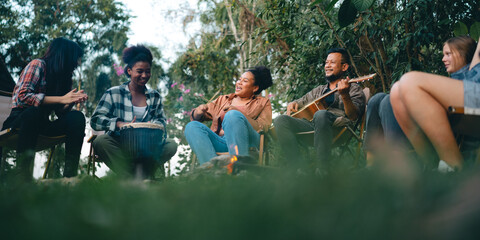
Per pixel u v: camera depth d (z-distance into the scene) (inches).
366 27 173.0
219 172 102.3
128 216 26.6
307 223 20.4
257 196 33.3
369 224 19.9
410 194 27.8
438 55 184.2
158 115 135.9
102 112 127.2
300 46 203.2
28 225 23.1
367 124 104.1
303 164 100.5
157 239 20.5
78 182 72.4
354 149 157.5
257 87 152.4
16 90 120.0
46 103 118.1
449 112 73.0
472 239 19.0
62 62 125.1
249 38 285.3
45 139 119.4
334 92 137.3
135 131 111.1
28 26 551.2
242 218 22.5
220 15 402.3
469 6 170.1
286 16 204.8
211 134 136.1
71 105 126.6
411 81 75.4
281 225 20.7
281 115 125.4
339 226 19.8
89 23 586.9
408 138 83.8
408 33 169.9
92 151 125.6
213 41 416.5
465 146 82.0
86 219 23.0
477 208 20.2
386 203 26.3
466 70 97.0
